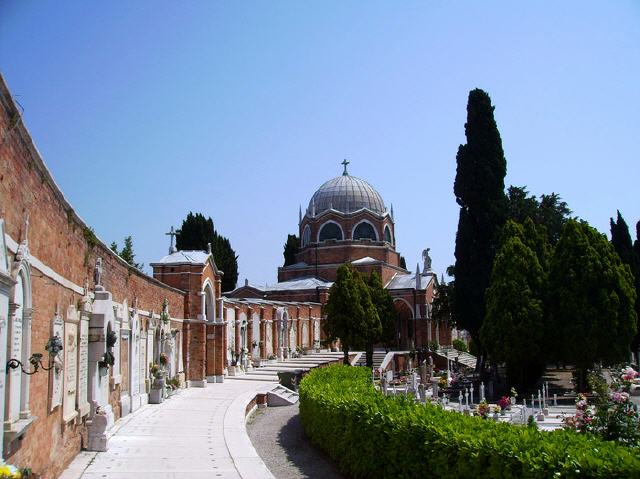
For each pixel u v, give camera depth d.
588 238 37.47
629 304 36.09
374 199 80.44
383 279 74.12
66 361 15.44
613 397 14.65
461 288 46.59
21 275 11.52
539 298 37.50
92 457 17.08
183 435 21.23
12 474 7.40
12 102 10.03
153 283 30.23
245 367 47.31
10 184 10.48
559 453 9.74
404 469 13.50
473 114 48.03
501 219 46.59
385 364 58.91
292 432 24.66
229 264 76.38
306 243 80.19
